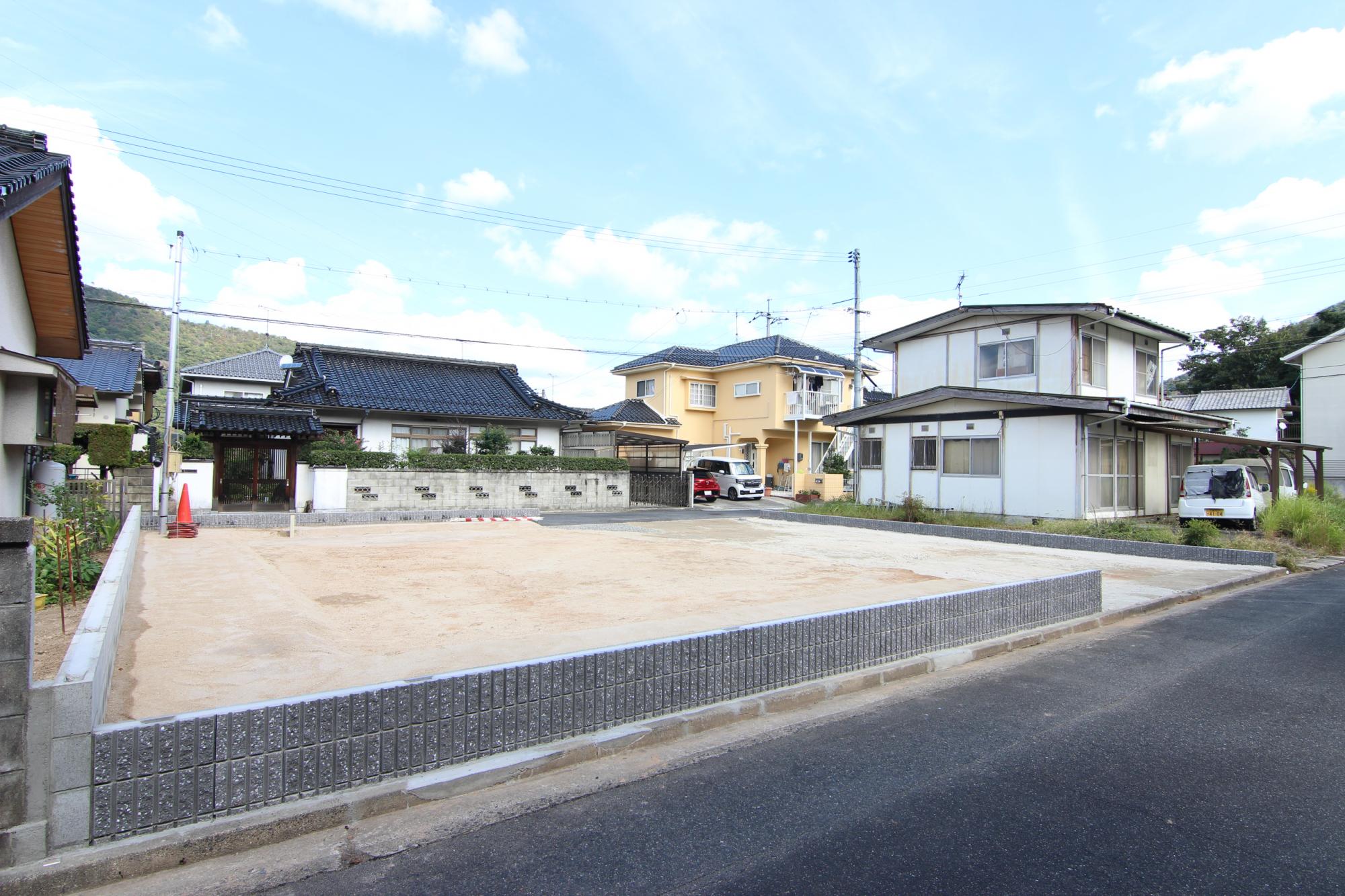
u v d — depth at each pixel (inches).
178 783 103.7
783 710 172.7
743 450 1227.9
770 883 97.9
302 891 95.9
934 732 159.0
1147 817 118.3
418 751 124.5
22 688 94.1
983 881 98.8
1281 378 1354.6
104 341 776.3
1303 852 107.3
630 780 132.3
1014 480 645.3
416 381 896.3
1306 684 196.4
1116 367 715.4
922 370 782.5
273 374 1139.9
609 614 222.7
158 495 588.7
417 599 245.0
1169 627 272.4
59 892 92.5
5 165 201.2
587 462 856.3
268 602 234.4
